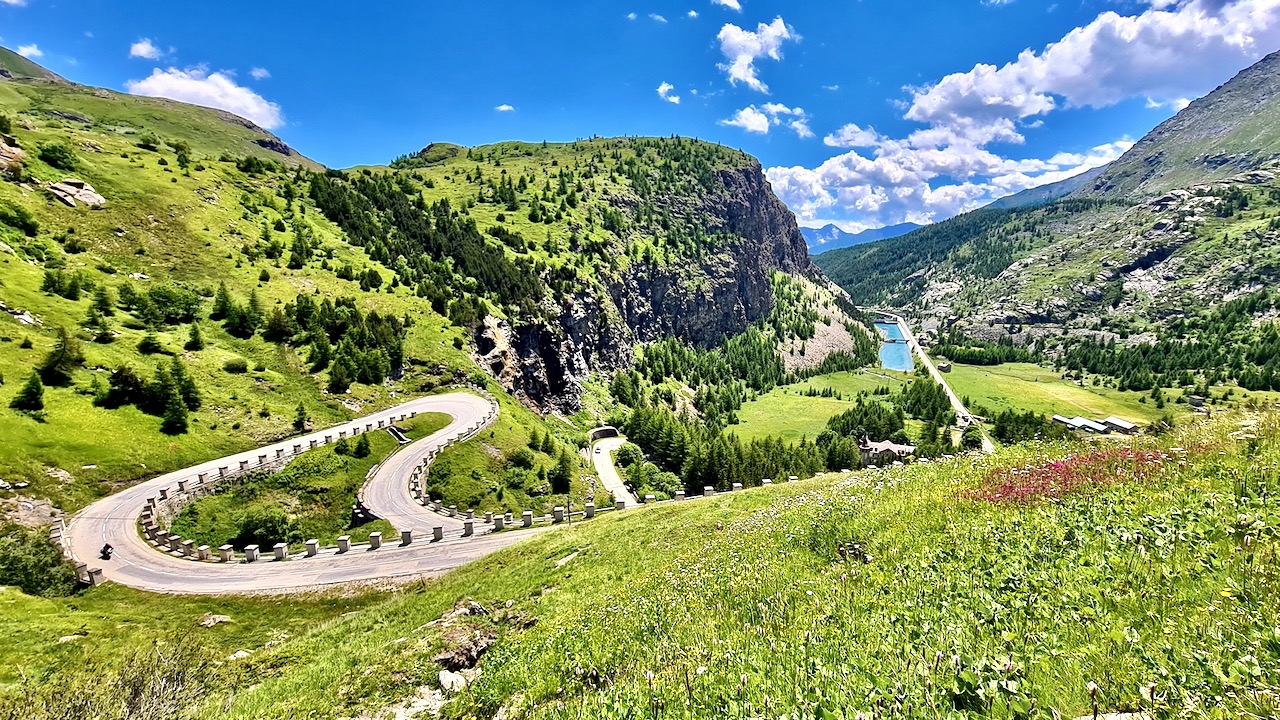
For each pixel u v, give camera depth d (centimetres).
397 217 19750
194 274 11412
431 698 1364
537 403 14138
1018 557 914
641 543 2612
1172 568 730
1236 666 486
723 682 711
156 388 6944
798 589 1084
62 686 1688
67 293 8706
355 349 10194
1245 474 1045
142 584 4056
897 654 659
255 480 6469
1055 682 546
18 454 5341
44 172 11731
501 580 2642
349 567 4441
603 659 1075
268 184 17812
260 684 1673
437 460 7700
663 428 13462
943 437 15162
